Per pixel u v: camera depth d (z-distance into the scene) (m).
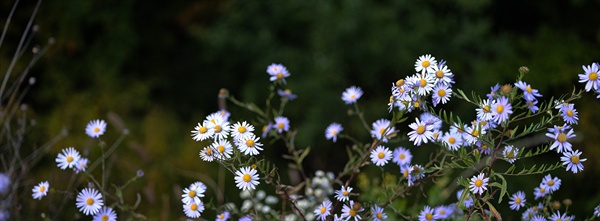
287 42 5.55
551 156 4.86
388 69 5.27
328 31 5.11
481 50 5.36
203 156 1.65
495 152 1.60
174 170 4.22
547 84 5.33
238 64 5.68
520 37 5.68
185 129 4.91
